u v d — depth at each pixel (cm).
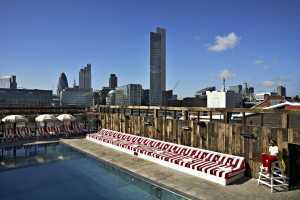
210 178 1262
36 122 2667
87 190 1223
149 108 2038
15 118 2369
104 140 2208
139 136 2105
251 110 1316
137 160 1670
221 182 1210
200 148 1574
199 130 1583
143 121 2084
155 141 1883
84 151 1972
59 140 2450
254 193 1090
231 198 1039
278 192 1096
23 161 1766
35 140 2450
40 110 3138
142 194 1159
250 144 1303
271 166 1117
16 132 2466
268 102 2422
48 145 2317
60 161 1769
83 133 2739
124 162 1625
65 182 1342
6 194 1181
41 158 1848
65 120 2644
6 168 1597
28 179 1394
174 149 1686
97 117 2888
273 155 1138
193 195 1080
